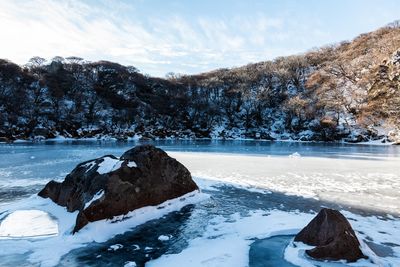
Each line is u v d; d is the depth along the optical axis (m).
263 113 100.19
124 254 7.71
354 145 58.03
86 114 88.06
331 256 7.15
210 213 11.11
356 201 12.72
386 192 14.38
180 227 9.69
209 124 97.19
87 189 10.45
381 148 47.84
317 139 77.25
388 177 18.56
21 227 9.34
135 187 10.49
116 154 32.38
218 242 8.44
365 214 10.91
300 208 11.71
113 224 9.57
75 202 10.62
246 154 34.41
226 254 7.62
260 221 10.12
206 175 18.92
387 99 73.44
